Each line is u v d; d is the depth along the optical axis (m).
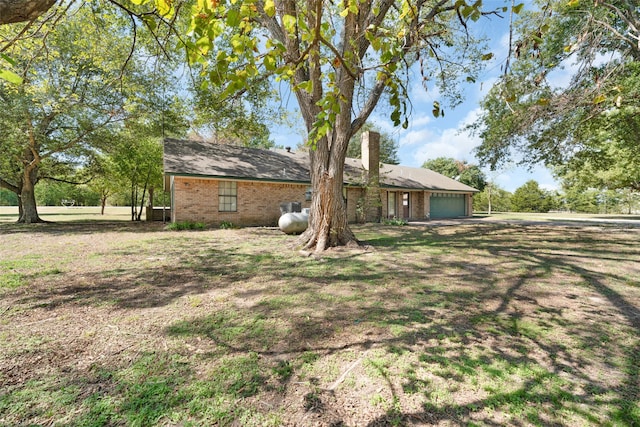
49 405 1.95
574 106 5.84
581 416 1.93
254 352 2.68
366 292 4.39
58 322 3.25
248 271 5.56
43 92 12.05
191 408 1.96
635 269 5.84
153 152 18.42
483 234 11.45
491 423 1.86
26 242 8.85
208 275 5.27
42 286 4.53
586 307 3.85
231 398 2.06
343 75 4.54
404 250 7.82
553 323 3.36
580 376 2.37
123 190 20.95
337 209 7.82
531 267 5.98
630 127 9.51
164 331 3.06
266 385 2.22
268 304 3.86
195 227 12.62
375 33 2.38
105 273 5.34
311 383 2.25
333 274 5.37
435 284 4.82
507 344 2.87
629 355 2.69
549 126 9.01
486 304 3.94
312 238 7.83
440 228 13.89
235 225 13.86
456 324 3.31
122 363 2.47
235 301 3.97
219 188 13.74
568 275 5.39
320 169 7.70
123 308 3.68
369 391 2.16
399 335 3.03
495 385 2.24
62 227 13.66
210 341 2.87
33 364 2.42
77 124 14.07
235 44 1.52
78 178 18.97
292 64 1.82
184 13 3.88
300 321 3.35
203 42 1.47
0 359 2.48
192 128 16.78
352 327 3.21
